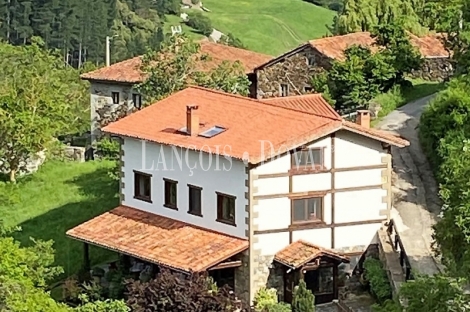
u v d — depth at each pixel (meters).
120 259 55.94
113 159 84.88
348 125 51.44
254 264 50.88
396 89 80.25
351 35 88.38
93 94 89.62
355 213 52.69
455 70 80.81
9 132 76.62
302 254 50.53
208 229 52.91
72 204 71.56
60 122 84.19
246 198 50.56
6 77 104.69
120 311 48.59
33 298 38.25
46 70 103.25
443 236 37.78
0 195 70.81
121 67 89.38
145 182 56.44
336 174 52.03
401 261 50.41
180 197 54.31
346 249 52.78
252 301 50.88
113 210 57.59
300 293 48.81
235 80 77.00
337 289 52.09
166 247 51.97
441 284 30.11
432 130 63.50
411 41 86.88
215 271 52.06
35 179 78.38
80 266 59.34
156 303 43.38
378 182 52.91
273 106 55.50
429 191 59.34
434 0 93.75
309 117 53.09
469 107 62.19
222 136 52.84
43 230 66.75
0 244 43.12
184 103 58.22
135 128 56.25
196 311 43.06
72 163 83.19
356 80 77.94
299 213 51.69
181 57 76.62
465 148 38.31
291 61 85.31
